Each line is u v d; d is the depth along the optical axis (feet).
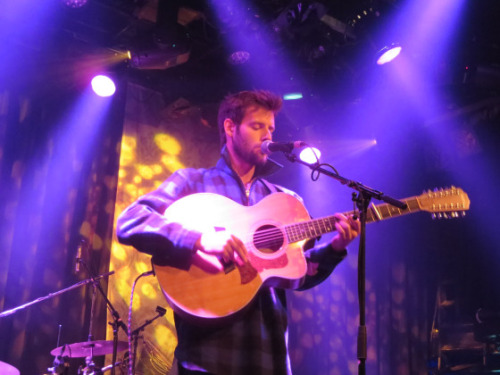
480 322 22.61
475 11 18.26
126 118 22.91
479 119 23.21
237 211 8.18
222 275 7.46
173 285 7.39
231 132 8.86
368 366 25.16
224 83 22.63
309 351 24.68
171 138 23.88
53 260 19.47
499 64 19.71
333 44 20.10
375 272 26.50
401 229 26.78
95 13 18.86
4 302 18.31
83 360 19.67
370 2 18.40
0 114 19.75
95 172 21.24
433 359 24.47
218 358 7.07
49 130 20.65
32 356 18.38
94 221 20.66
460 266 25.40
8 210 19.04
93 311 19.54
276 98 8.94
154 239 7.31
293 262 7.88
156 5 18.70
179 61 20.27
